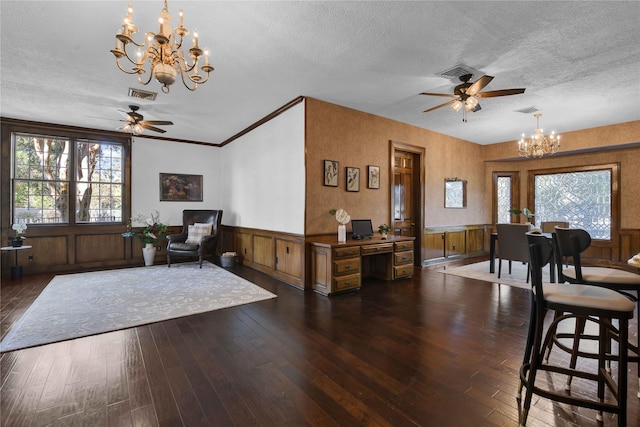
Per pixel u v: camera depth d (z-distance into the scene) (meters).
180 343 2.51
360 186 4.80
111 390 1.85
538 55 3.02
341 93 4.05
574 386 1.90
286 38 2.72
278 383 1.93
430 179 5.97
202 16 2.39
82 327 2.81
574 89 3.87
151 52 2.26
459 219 6.66
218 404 1.72
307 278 4.18
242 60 3.12
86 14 2.36
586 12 2.35
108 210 5.94
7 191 5.06
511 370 2.08
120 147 6.07
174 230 6.59
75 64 3.20
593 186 6.39
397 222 5.54
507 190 7.41
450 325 2.89
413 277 4.91
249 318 3.08
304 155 4.19
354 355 2.30
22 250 5.15
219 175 7.15
